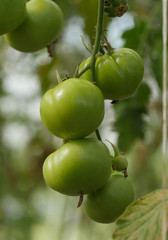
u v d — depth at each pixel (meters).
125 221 0.66
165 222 0.63
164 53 0.68
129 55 0.77
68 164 0.71
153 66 1.06
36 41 0.83
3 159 1.83
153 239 0.64
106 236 1.85
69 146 0.72
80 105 0.71
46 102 0.72
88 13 1.13
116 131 1.11
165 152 0.64
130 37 1.08
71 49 1.28
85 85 0.72
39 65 1.37
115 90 0.77
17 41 0.83
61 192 0.74
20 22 0.80
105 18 1.12
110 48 0.78
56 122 0.72
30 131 1.76
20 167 1.86
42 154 1.77
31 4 0.83
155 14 1.08
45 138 1.74
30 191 1.95
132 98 1.10
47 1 0.84
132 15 1.21
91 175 0.72
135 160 1.55
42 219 2.28
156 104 1.31
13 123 1.78
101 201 0.76
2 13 0.77
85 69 0.76
